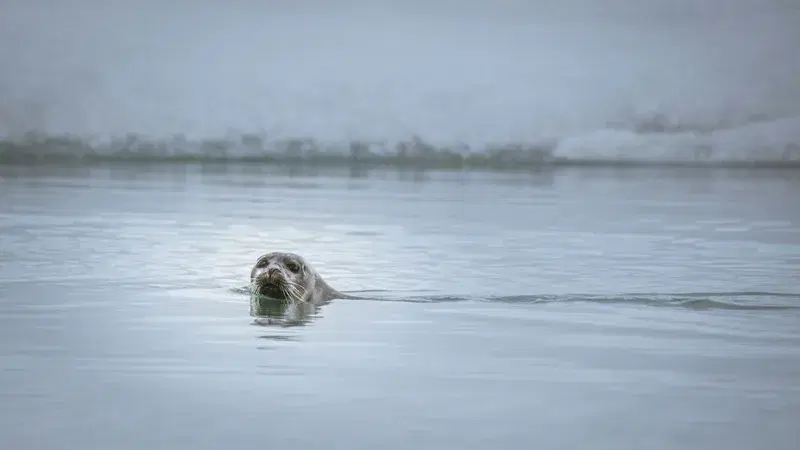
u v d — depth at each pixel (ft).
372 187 383.24
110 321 136.98
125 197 323.57
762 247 226.99
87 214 271.69
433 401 98.43
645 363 115.65
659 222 276.82
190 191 351.67
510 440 87.04
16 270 179.83
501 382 106.22
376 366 112.47
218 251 207.72
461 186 396.37
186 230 240.53
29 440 85.35
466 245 225.35
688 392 102.89
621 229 259.80
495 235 244.01
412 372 109.91
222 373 107.96
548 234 248.32
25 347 119.85
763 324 140.67
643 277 183.73
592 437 88.12
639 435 88.84
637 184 413.59
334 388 102.53
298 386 103.14
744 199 348.79
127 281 171.12
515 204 323.16
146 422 90.38
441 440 86.79
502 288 170.91
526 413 94.89
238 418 91.81
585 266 196.65
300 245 219.61
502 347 123.75
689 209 313.53
